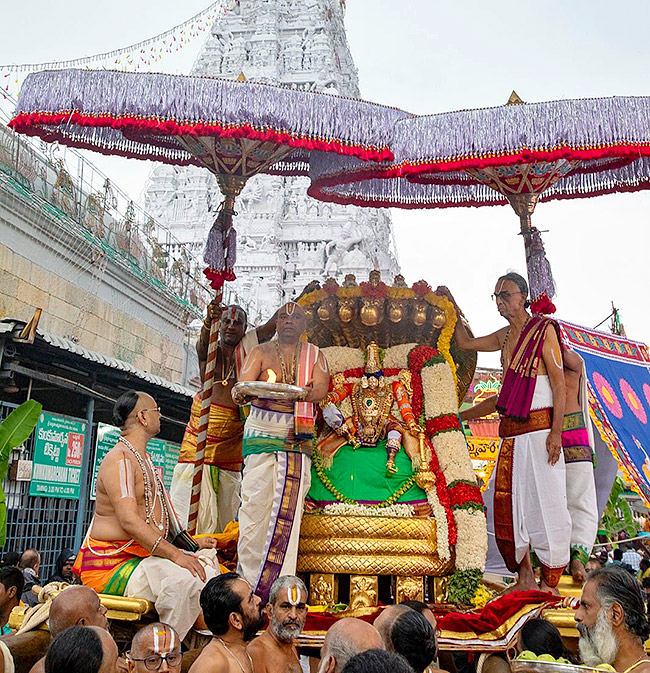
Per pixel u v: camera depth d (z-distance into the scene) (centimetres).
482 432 962
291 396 466
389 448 525
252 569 455
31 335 830
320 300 565
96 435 1141
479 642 414
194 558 419
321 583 482
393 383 552
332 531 486
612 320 1141
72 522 1059
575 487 512
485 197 673
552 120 448
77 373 1007
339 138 452
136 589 401
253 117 435
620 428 700
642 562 1216
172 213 2778
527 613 425
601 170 606
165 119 432
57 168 1182
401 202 683
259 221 2742
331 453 528
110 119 432
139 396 453
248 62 3177
